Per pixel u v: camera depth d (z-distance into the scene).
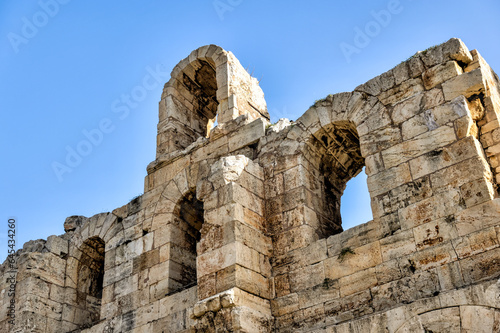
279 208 21.11
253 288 19.16
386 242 18.19
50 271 26.47
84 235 27.02
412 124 19.34
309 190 21.38
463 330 15.65
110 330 22.73
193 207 24.72
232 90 26.09
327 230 21.33
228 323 18.14
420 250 17.48
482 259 16.38
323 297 18.66
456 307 15.95
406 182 18.62
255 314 18.64
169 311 21.47
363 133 20.23
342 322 17.91
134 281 23.36
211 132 24.86
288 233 20.47
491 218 16.70
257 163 22.34
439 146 18.47
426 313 16.30
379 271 17.95
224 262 19.34
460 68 19.70
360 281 18.17
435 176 18.16
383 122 20.02
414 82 19.94
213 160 24.20
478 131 18.86
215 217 20.36
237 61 27.52
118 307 23.17
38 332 24.95
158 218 24.33
